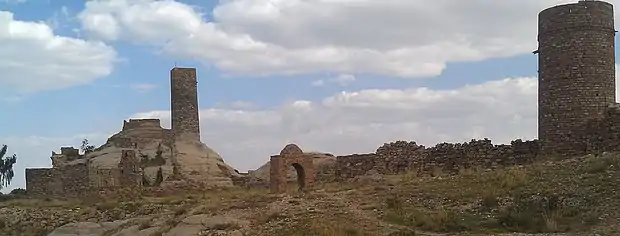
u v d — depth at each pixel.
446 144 46.38
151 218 38.56
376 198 32.69
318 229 26.11
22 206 53.28
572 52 37.22
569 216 25.06
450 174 39.94
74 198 58.69
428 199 30.81
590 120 36.72
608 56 37.56
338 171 54.44
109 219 44.31
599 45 37.22
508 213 26.14
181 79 70.62
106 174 62.59
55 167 68.44
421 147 48.28
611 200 25.34
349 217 28.72
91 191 60.75
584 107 36.84
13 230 45.94
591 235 21.75
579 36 37.06
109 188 59.81
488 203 28.00
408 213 28.30
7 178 94.88
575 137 36.97
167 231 31.59
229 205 36.06
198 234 29.36
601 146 35.91
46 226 45.62
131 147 68.38
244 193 47.03
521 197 27.88
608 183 27.19
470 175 34.72
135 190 58.03
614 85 37.91
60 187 67.31
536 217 25.52
